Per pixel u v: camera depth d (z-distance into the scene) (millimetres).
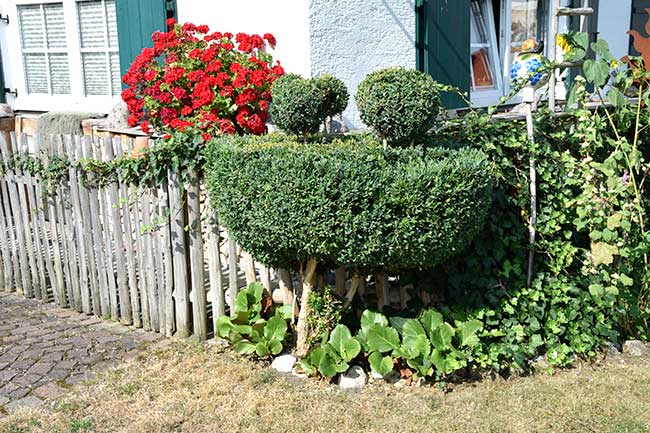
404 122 3811
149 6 6457
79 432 3439
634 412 3654
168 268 4602
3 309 5391
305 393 3836
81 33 7273
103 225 4938
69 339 4688
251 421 3541
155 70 5543
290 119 4293
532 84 5688
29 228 5551
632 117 4941
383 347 3945
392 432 3438
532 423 3531
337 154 3672
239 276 4906
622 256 4633
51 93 7699
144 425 3498
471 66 7383
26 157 5422
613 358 4414
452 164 3617
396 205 3588
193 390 3867
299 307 4434
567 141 4914
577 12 5289
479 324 4090
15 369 4199
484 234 4379
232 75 5406
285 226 3676
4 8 7793
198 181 4430
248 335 4285
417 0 6293
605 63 4570
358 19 5797
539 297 4371
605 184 4652
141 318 4910
